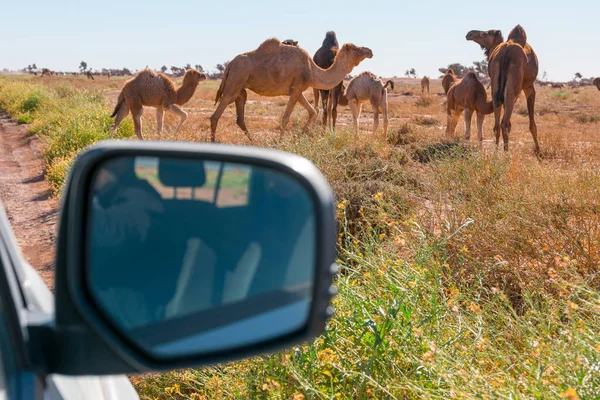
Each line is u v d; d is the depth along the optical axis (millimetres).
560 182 7086
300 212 1454
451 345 3643
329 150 8992
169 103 15828
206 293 1484
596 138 19750
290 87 14656
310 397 3359
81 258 1432
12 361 1345
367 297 3977
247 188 1495
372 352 3484
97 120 16703
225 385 3822
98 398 1852
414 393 3328
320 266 1415
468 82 15828
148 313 1459
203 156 1499
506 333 3912
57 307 1421
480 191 6949
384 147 12117
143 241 1487
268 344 1453
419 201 6992
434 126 24156
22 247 8242
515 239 5656
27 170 14023
